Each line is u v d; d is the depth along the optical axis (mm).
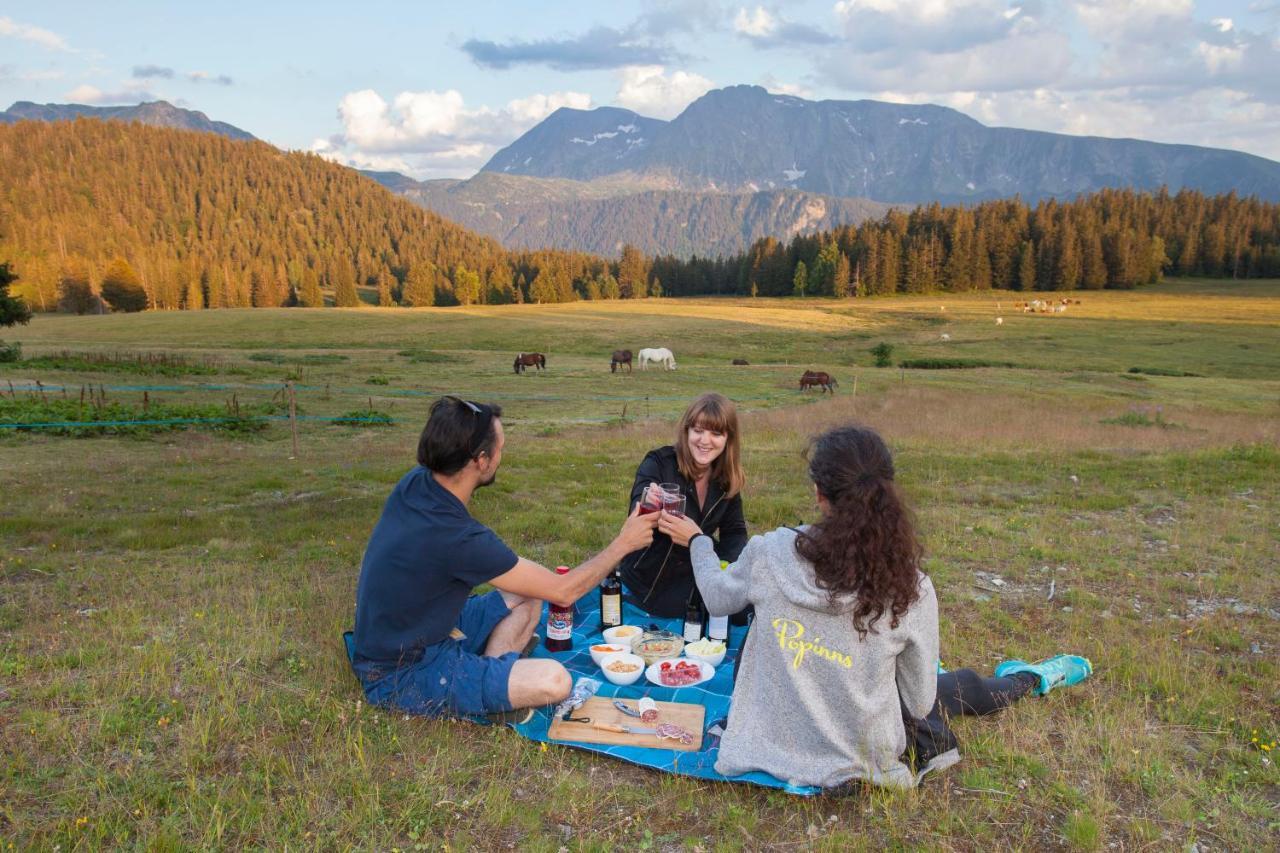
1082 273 138625
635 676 4062
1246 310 98938
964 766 3469
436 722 3645
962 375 43531
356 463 12438
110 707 3678
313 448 14805
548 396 29422
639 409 25781
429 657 3734
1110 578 6484
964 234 144125
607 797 3197
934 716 3607
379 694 3734
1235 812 3189
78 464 11680
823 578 2932
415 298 149750
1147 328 80750
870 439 2998
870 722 3107
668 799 3186
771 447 15016
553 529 7531
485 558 3533
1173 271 157875
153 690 3869
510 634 4199
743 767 3186
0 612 4965
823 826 3025
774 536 3178
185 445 14766
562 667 3725
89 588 5539
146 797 3043
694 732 3598
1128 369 55125
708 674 4125
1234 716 3963
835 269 141875
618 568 5051
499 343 62750
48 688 3799
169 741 3451
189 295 144750
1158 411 25766
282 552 6770
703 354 60688
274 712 3703
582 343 64188
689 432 4645
